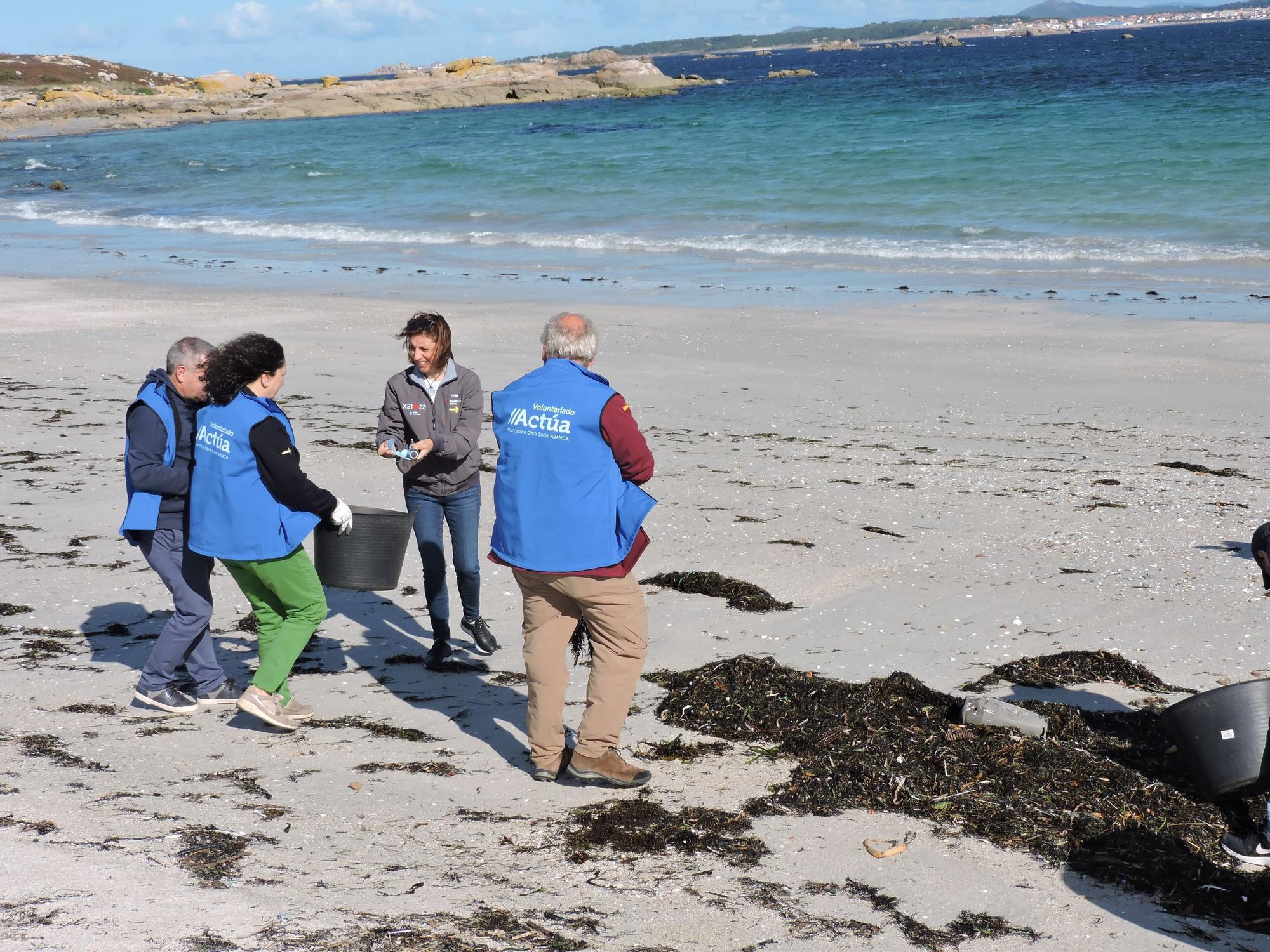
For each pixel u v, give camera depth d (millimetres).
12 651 5250
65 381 11625
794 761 4246
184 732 4395
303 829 3539
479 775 4094
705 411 10742
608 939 2965
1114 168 29141
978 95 70562
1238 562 6602
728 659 5254
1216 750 3688
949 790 3971
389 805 3779
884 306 16047
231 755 4180
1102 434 9828
